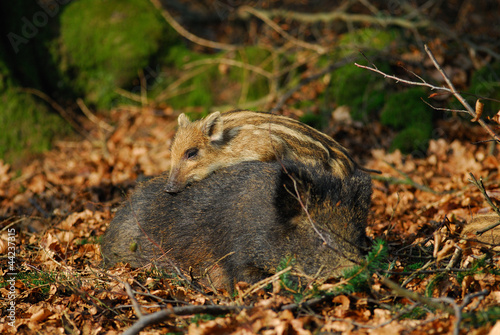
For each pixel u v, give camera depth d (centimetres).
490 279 661
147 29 1877
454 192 1143
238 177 775
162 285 782
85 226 1093
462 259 722
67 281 798
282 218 688
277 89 1761
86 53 1845
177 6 2309
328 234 663
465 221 898
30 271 889
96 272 842
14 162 1573
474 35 1842
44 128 1658
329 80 1714
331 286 631
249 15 2189
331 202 696
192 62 1877
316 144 919
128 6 1912
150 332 630
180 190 849
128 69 1850
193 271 805
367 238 780
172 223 820
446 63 1708
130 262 875
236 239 730
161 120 1781
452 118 1520
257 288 652
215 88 1827
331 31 2131
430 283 670
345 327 585
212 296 716
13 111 1620
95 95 1848
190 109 1805
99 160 1534
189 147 960
